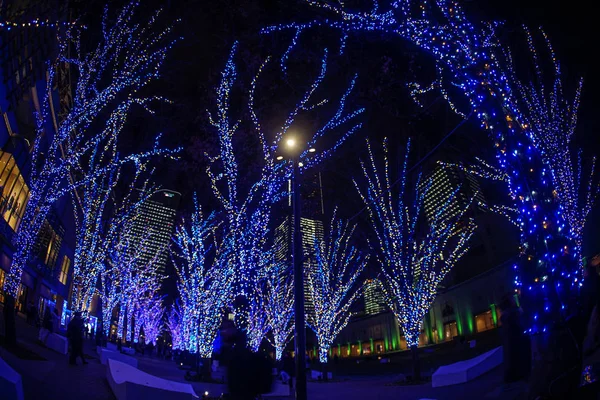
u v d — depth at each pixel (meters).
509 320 9.28
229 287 25.31
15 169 28.02
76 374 13.77
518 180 5.52
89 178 26.45
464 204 43.25
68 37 20.80
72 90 30.22
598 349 5.04
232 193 24.47
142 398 9.77
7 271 30.58
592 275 5.19
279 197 24.45
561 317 4.86
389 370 38.12
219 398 12.84
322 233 30.94
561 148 15.40
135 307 53.56
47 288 43.12
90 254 31.27
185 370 29.94
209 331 23.95
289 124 25.36
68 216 44.81
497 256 43.34
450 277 49.75
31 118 26.73
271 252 30.92
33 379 11.12
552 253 5.10
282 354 31.61
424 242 23.03
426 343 52.88
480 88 5.88
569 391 4.66
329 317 29.56
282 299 31.98
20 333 22.44
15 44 18.84
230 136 25.22
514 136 5.59
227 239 26.88
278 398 18.42
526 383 8.27
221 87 25.34
